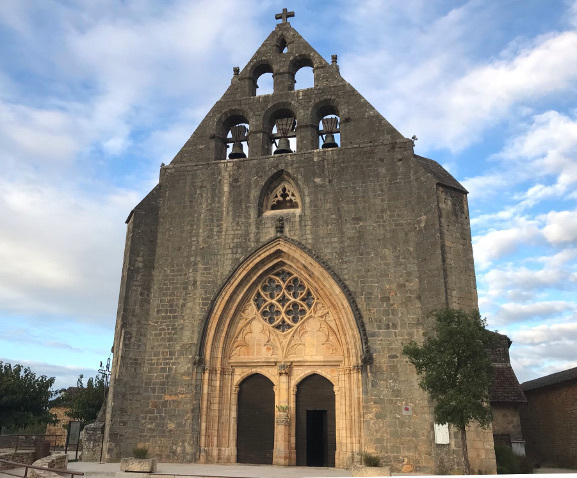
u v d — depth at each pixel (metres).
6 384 37.19
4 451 22.77
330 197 23.27
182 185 25.28
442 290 19.88
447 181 22.14
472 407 15.62
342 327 21.52
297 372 21.88
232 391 22.23
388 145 23.36
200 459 20.66
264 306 23.09
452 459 17.89
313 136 25.33
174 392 21.78
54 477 14.00
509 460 21.61
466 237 21.17
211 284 23.22
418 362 16.98
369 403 19.86
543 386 29.78
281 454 20.55
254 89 27.77
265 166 24.67
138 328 22.80
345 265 22.06
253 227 23.75
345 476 16.45
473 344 16.28
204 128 26.52
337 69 26.09
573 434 26.83
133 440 21.27
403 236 21.77
